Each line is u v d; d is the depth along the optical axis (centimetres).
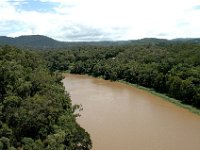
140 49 18075
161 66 11462
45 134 5253
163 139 6412
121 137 6494
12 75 6931
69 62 17975
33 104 5644
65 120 5572
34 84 7225
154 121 7544
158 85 10981
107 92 11106
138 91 11338
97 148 5956
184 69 10462
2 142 4772
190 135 6631
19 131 5278
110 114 8119
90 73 16250
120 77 13850
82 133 5303
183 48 15112
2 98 6300
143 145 6109
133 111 8425
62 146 4856
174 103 9288
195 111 8356
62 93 7306
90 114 8119
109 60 16212
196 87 8975
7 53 9225
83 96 10369
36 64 9812
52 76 9319
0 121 5331
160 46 18962
